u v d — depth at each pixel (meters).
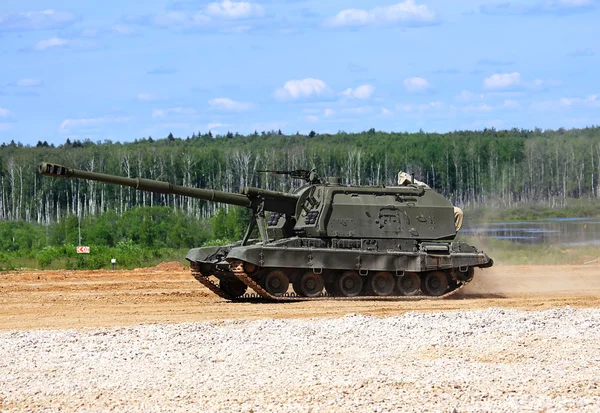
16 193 146.12
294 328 31.47
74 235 90.31
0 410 20.91
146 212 90.88
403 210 42.53
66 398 21.94
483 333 30.77
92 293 45.38
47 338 29.67
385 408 20.69
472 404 21.05
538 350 27.84
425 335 30.16
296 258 40.41
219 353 27.28
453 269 42.56
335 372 24.48
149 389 22.73
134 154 145.50
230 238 85.75
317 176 43.44
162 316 36.47
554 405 20.86
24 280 52.84
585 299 42.69
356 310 37.84
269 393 22.19
